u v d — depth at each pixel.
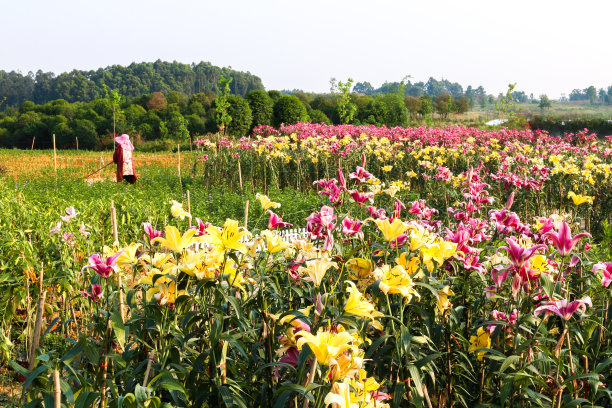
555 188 11.79
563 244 3.29
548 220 4.18
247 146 16.91
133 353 2.76
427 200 10.72
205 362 2.86
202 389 2.65
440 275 4.07
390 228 3.05
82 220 7.08
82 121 69.06
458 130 23.66
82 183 17.12
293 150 17.42
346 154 16.67
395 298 3.13
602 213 10.41
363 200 4.31
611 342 3.55
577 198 4.98
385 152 15.69
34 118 76.62
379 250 3.43
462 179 8.86
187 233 2.60
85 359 3.46
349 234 3.54
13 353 5.27
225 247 2.61
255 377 2.92
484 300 3.50
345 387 2.00
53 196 11.07
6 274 5.14
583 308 3.05
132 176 7.39
